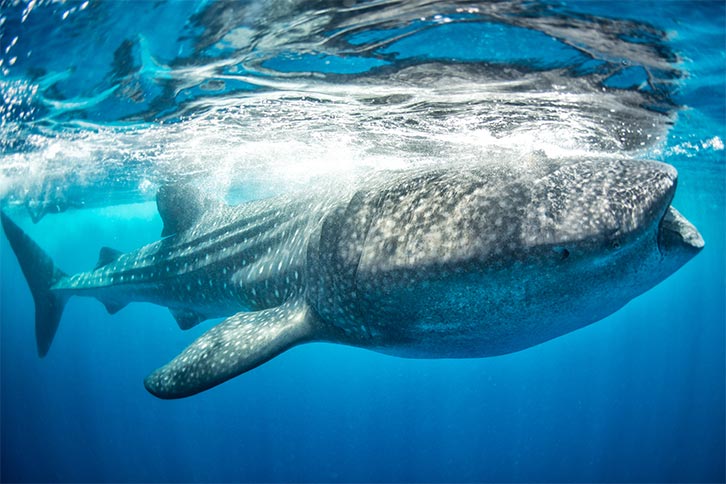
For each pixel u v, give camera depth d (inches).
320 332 184.1
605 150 389.4
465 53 223.3
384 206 166.4
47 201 808.3
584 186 140.3
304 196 244.5
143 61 235.9
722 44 215.9
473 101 285.6
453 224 147.2
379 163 436.8
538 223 135.7
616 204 132.4
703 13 187.2
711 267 2089.1
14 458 1560.0
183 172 551.5
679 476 1221.1
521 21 193.3
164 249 325.4
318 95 287.3
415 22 193.9
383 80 257.4
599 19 192.2
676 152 511.8
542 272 136.5
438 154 396.8
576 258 132.6
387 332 168.1
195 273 293.0
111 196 794.8
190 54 226.7
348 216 172.9
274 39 209.8
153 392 183.8
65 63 238.2
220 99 299.3
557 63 234.1
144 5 183.3
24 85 269.6
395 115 318.3
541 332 152.9
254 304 252.7
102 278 378.9
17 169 549.3
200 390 173.8
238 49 220.8
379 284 158.2
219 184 627.5
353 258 165.2
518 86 261.9
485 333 153.6
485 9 183.5
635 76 253.4
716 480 1183.6
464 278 143.3
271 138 402.0
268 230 252.1
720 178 734.5
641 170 141.4
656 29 200.4
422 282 149.6
